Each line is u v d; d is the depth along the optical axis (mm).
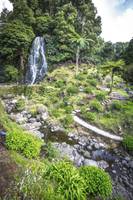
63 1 44375
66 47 39250
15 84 34656
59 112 22875
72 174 7969
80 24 43094
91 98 27109
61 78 34406
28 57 38500
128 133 21547
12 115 21141
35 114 21688
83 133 19781
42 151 14156
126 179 15008
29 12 40531
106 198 9781
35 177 6562
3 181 5996
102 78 34906
